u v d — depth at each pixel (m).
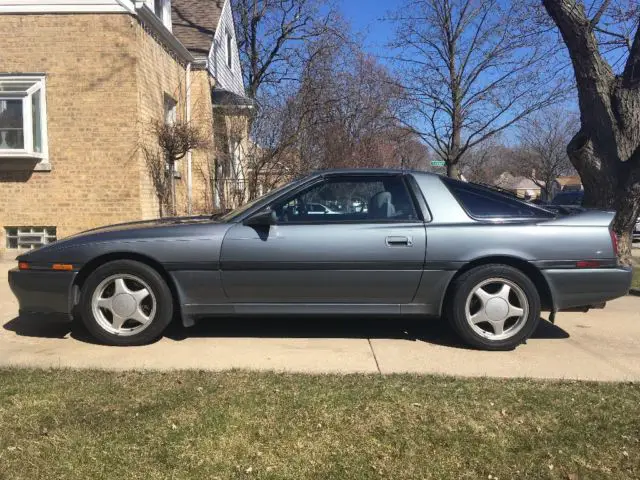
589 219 4.73
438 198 4.77
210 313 4.77
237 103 13.81
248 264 4.62
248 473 2.77
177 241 4.66
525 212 4.79
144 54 10.12
